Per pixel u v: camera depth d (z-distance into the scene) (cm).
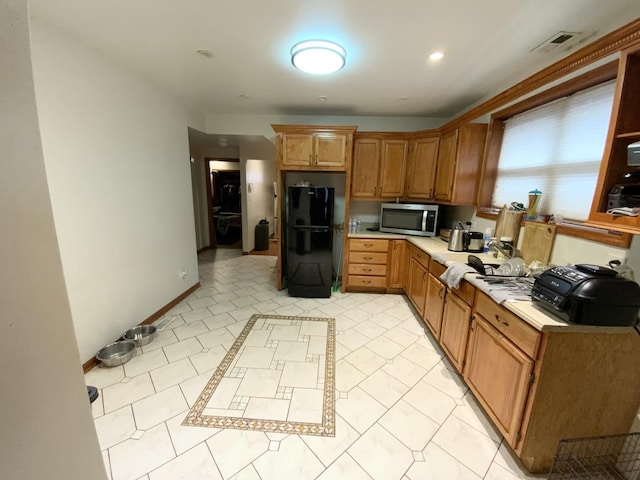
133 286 258
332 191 343
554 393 131
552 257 194
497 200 273
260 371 213
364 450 151
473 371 183
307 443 154
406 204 360
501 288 166
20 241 46
